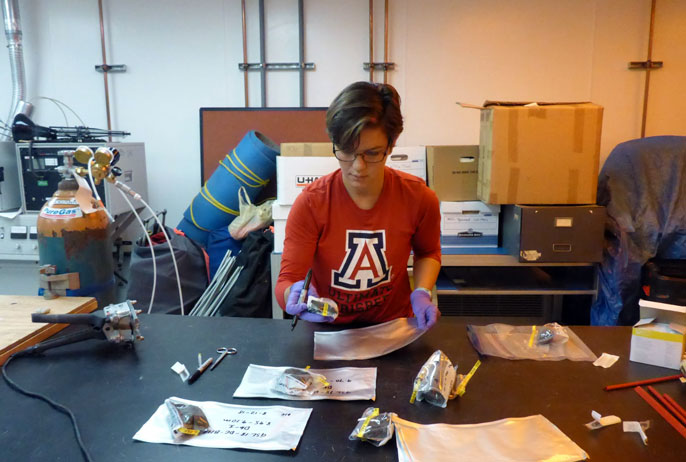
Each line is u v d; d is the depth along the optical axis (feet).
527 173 7.43
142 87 10.11
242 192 8.81
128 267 10.07
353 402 3.01
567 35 9.41
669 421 2.77
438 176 8.23
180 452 2.55
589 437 2.65
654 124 9.56
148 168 10.36
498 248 8.21
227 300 8.07
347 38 9.68
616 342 3.84
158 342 3.84
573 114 7.27
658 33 9.27
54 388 3.15
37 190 8.65
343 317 4.29
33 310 4.09
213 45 9.90
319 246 4.05
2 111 10.36
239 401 3.02
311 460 2.50
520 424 2.74
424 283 4.15
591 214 7.41
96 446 2.59
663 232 7.75
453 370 3.16
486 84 9.68
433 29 9.55
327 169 7.64
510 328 4.03
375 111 3.21
